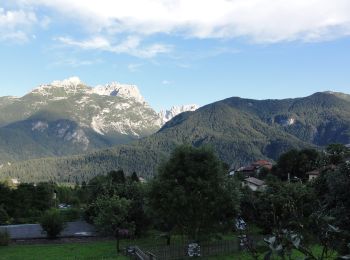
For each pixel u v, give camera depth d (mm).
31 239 68250
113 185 78750
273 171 126812
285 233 7602
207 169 49500
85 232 73125
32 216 96562
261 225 30281
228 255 43750
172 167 50406
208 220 50688
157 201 50344
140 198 69250
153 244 58469
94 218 68500
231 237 57562
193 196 48188
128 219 65375
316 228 8422
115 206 59375
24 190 100562
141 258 42969
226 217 50000
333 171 27141
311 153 119750
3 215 90438
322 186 38031
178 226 52406
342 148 54844
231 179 51812
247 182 106250
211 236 51781
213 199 48688
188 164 50062
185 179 49656
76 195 130250
